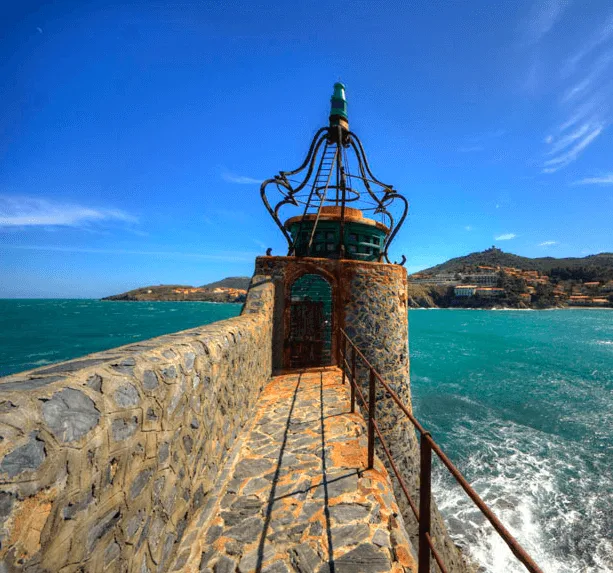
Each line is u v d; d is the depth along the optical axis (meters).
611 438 16.31
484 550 9.47
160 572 2.46
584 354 38.34
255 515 3.28
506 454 14.88
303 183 11.49
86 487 1.65
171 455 2.69
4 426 1.30
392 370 9.22
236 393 4.94
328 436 5.02
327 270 9.13
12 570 1.22
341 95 11.58
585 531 10.12
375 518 3.24
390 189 11.93
